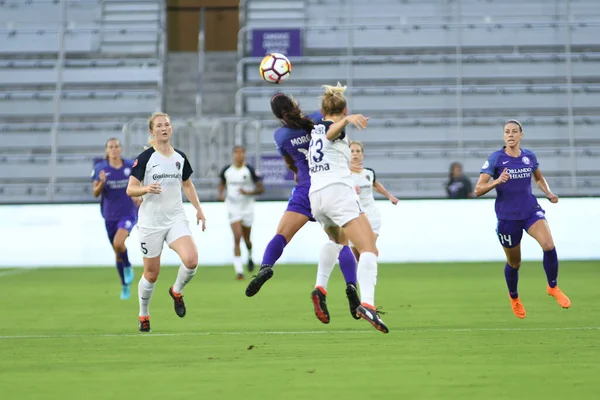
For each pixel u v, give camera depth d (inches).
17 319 1374.3
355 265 1101.7
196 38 4404.5
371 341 1059.3
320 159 1024.2
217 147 3088.1
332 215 1023.0
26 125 3307.1
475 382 778.8
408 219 2650.1
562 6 3644.2
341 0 3700.8
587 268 2336.4
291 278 2150.6
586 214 2620.6
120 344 1066.1
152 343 1071.6
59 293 1843.0
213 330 1201.4
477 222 2647.6
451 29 3533.5
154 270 1168.8
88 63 3472.0
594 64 3405.5
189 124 2999.5
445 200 2650.1
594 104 3321.9
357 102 3353.8
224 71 3663.9
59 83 3390.7
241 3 3730.3
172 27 4392.2
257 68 3464.6
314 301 1097.4
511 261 1316.4
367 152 3235.7
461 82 3405.5
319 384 777.6
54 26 3730.3
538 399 704.4
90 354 983.6
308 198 1110.4
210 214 2672.2
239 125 3088.1
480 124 3280.0
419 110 3353.8
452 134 3287.4
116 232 1711.4
